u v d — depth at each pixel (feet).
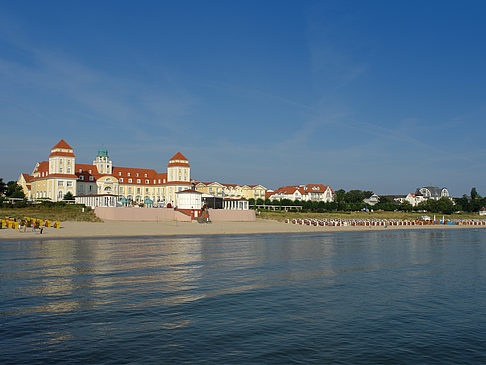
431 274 100.58
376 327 59.93
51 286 79.20
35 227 195.00
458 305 72.02
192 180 565.12
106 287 79.36
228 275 93.76
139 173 539.29
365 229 288.92
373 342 54.13
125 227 226.99
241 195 596.70
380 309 68.95
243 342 53.06
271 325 59.67
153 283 83.61
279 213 402.93
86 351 49.32
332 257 127.95
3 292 74.18
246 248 146.82
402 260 123.65
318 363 47.39
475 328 60.18
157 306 67.46
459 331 58.85
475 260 124.98
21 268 96.68
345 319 63.26
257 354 49.47
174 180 512.22
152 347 50.80
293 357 48.88
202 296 74.38
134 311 64.64
